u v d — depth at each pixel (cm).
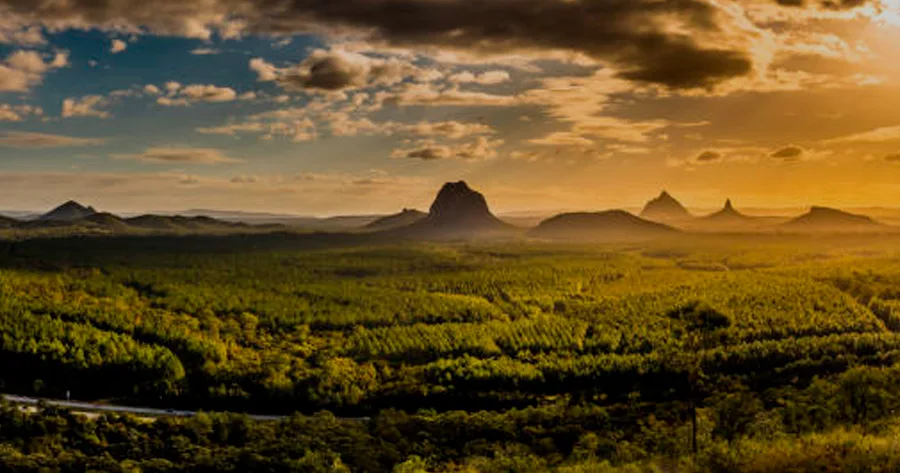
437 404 15850
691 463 4878
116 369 16550
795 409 8744
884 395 7962
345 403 15838
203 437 12369
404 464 10000
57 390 16175
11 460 10350
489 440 11719
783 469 4244
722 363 16400
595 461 7200
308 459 10562
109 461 10694
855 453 4272
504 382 16338
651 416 12594
